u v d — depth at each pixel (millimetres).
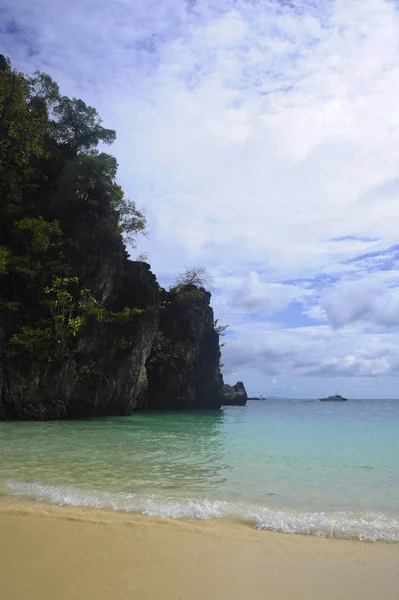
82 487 7461
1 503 6223
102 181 31703
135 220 34656
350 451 12891
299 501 6973
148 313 30953
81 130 36031
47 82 35375
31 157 30984
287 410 45906
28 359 22703
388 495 7422
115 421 24391
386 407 59781
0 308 23188
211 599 3586
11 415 21938
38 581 3811
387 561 4504
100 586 3750
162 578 3959
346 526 5578
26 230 26281
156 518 5730
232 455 11836
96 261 28406
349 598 3668
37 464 9656
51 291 25516
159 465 10023
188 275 46938
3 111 26828
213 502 6605
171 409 41438
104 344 27484
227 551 4672
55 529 5156
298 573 4164
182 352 42125
